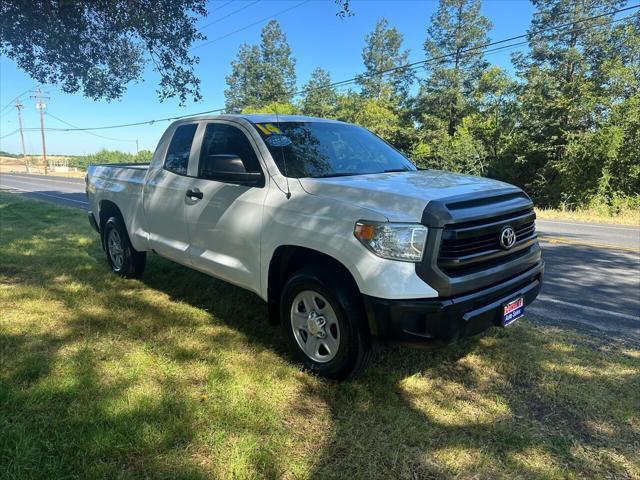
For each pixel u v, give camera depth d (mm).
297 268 3699
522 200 3600
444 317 2875
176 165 4812
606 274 7125
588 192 23281
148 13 7500
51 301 4840
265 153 3836
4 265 6195
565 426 2916
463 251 3002
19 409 2830
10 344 3754
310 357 3484
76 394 3010
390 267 2902
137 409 2857
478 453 2635
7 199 16188
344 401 3109
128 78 9055
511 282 3328
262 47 61750
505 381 3453
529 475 2471
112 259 6039
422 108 42438
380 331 2951
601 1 30469
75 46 7664
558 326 4648
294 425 2838
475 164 31938
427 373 3559
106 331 4109
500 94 36625
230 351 3770
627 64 26859
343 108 51062
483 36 40969
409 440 2732
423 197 3020
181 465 2418
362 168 4094
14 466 2322
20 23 7223
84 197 19188
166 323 4340
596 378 3498
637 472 2516
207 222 4246
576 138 24422
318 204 3332
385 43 54281
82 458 2428
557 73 29953
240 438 2645
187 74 8695
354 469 2475
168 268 6172
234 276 4023
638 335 4457
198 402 2986
